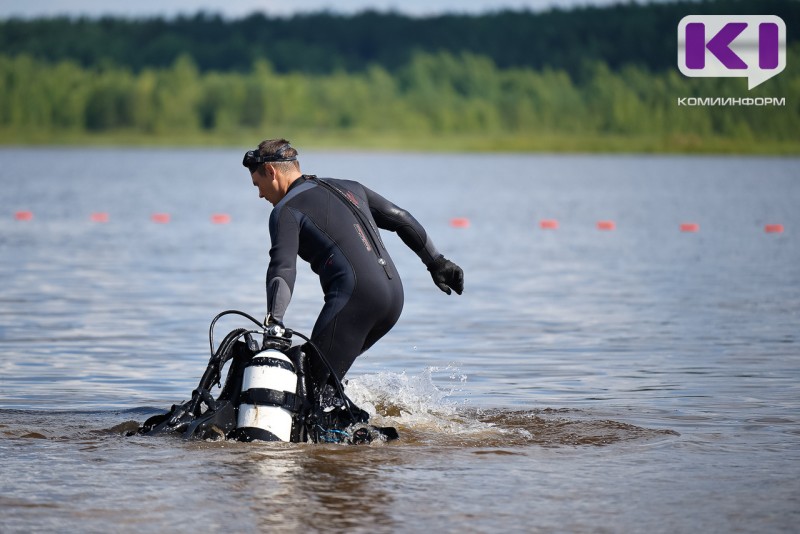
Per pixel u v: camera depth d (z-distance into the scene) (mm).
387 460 13633
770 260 48188
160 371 21578
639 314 30438
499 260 48062
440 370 21672
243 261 46531
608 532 10570
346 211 16000
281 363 15047
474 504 11539
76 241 56188
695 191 122938
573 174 179750
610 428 15703
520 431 15547
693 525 10781
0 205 88062
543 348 24547
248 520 10898
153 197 104312
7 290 35438
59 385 19938
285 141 16562
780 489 12156
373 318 15727
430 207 93500
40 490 11969
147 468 13039
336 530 10602
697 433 15438
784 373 21078
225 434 15000
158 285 37156
